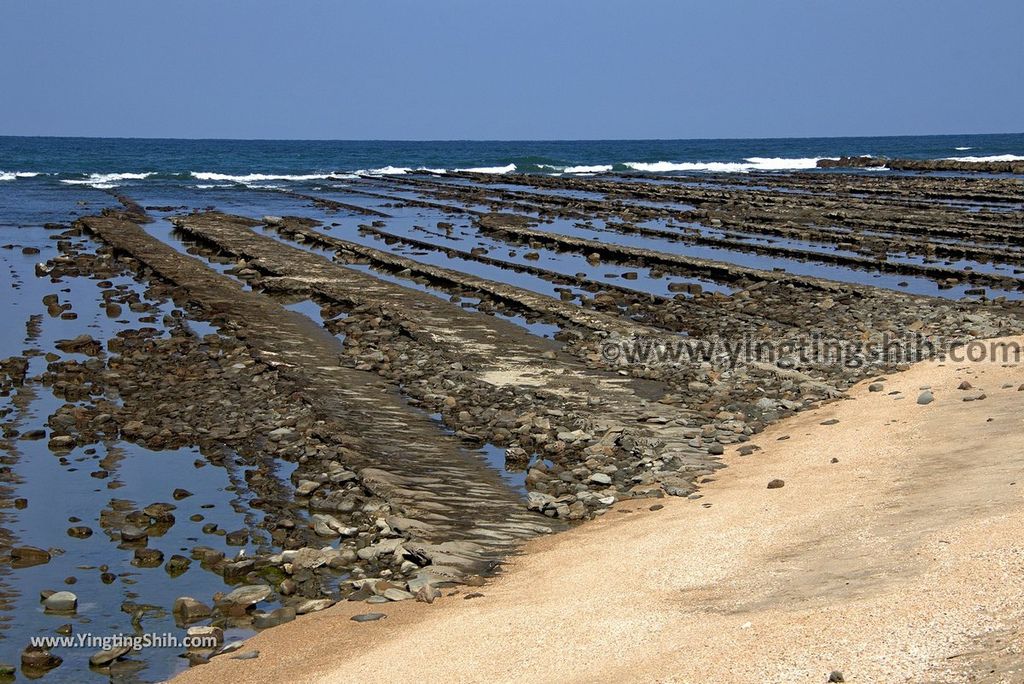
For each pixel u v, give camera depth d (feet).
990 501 39.70
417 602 39.40
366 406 67.05
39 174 330.95
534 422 62.23
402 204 237.86
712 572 38.09
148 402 69.31
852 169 422.41
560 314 94.73
